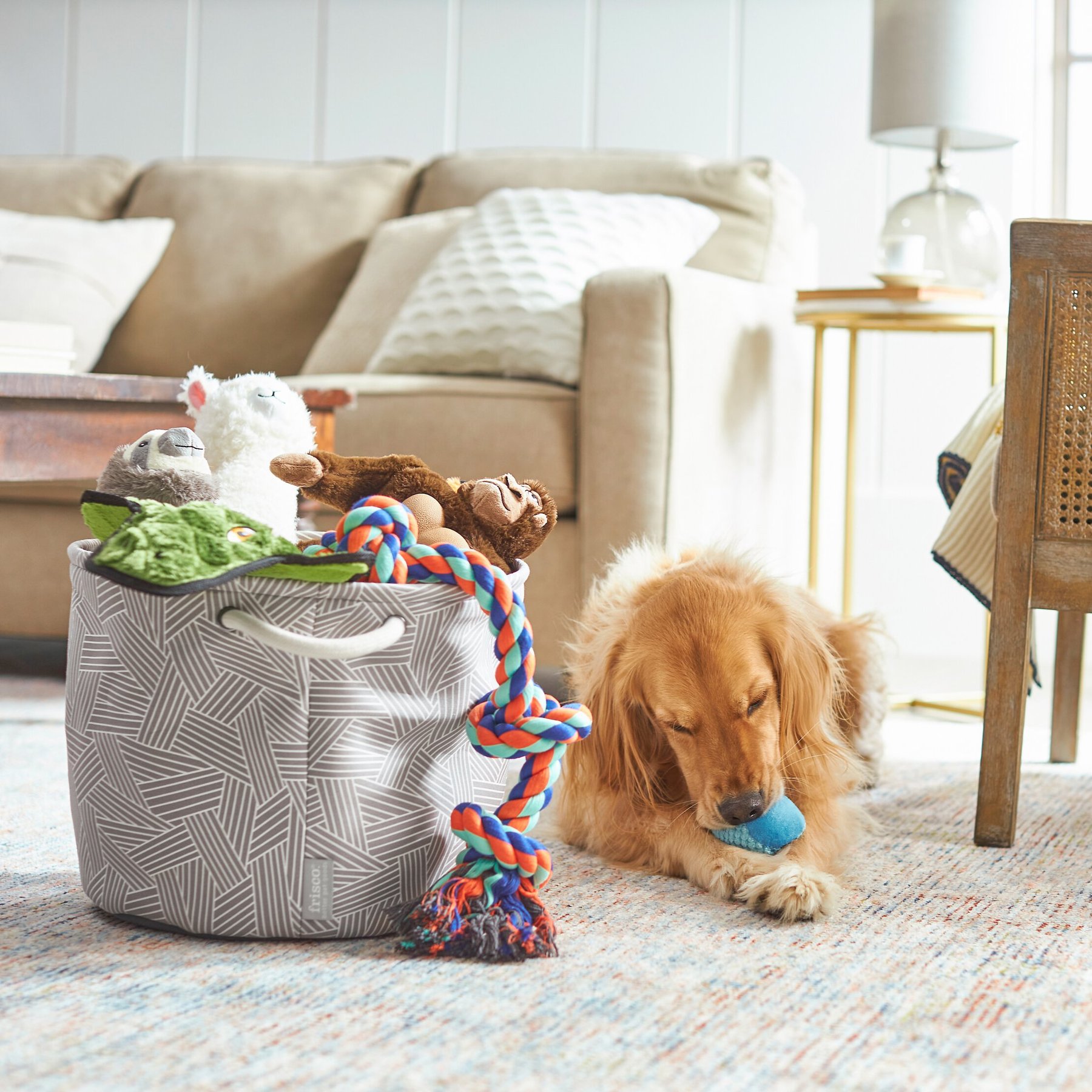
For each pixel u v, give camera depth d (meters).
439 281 2.31
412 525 0.92
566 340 2.12
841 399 2.81
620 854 1.24
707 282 2.02
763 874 1.08
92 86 3.52
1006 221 2.97
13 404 1.41
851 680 1.50
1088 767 1.73
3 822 1.28
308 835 0.89
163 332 2.80
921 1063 0.75
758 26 3.10
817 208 3.08
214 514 0.88
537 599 1.98
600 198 2.38
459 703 0.95
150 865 0.92
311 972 0.87
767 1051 0.76
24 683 2.26
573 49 3.21
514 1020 0.79
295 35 3.39
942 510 3.04
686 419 1.94
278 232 2.83
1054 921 1.03
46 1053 0.74
